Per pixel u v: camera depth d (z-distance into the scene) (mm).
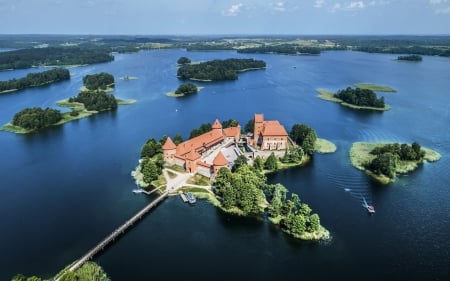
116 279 107000
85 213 145375
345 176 178750
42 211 147250
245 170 160250
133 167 192125
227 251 120938
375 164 182000
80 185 170875
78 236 129500
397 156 194375
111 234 126688
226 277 108250
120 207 149750
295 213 135375
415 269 112125
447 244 124562
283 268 112500
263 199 153000
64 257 117750
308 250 121250
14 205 152375
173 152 188250
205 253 119938
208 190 162125
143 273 109750
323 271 111188
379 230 132500
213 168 171750
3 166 196250
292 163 193250
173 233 131625
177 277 108000
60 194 162000
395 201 154250
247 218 140875
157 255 118812
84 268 104875
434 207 149500
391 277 108500
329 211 145250
